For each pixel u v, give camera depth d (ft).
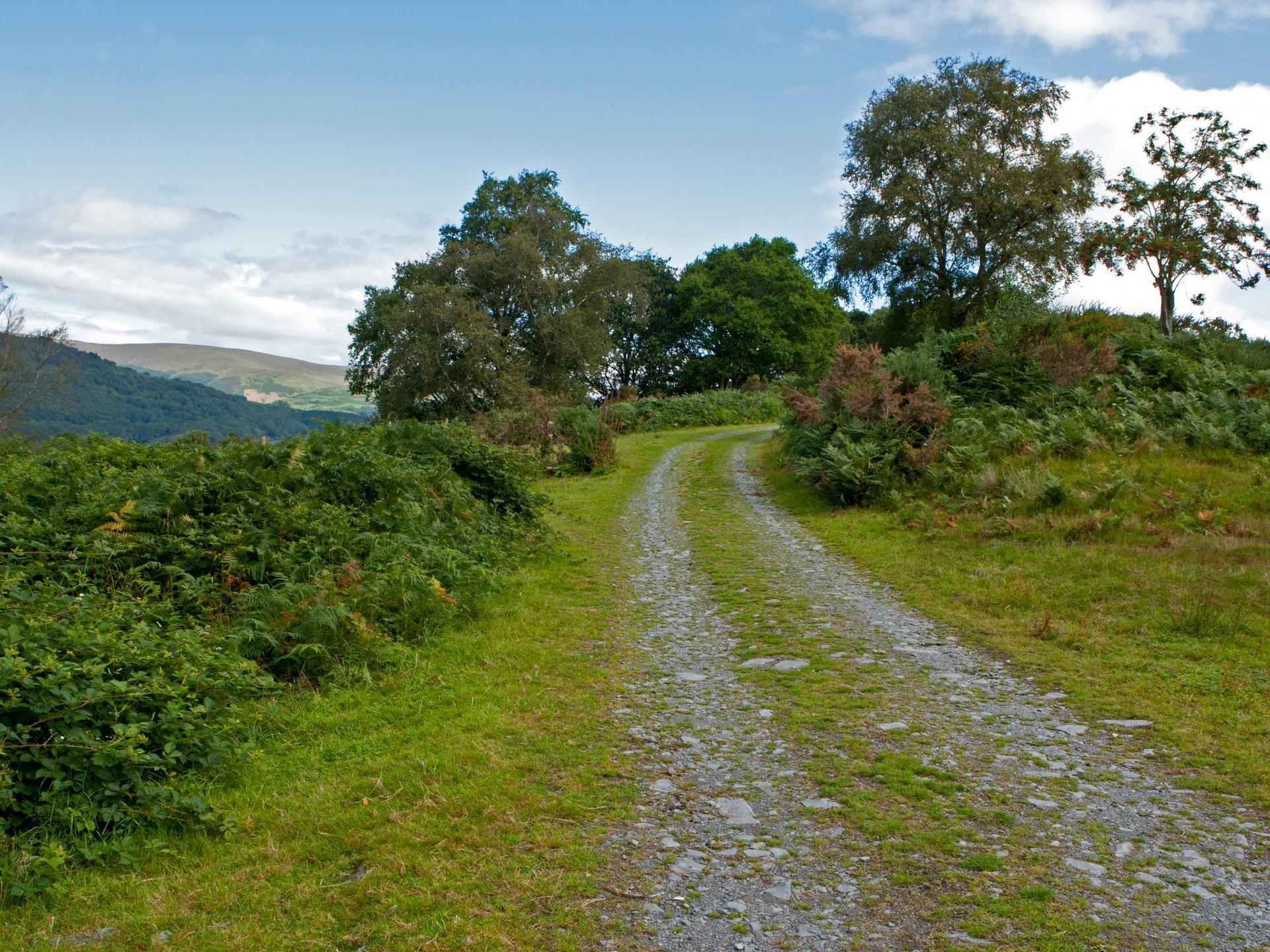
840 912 11.92
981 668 23.22
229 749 16.83
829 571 36.40
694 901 12.24
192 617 23.25
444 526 34.68
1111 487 40.96
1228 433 49.49
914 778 16.30
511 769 16.87
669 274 204.13
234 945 11.16
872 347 61.98
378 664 23.06
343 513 32.42
